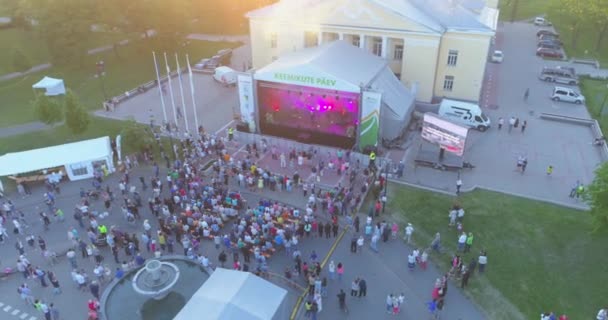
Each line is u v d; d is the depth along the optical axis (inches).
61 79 2347.4
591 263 1175.6
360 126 1651.1
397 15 1863.9
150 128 1764.3
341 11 1956.2
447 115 1879.9
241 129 1846.7
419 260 1168.8
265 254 1179.3
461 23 1900.8
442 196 1435.8
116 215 1362.0
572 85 2351.1
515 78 2432.3
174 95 2237.9
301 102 1724.9
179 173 1477.6
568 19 3321.9
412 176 1536.7
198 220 1261.1
